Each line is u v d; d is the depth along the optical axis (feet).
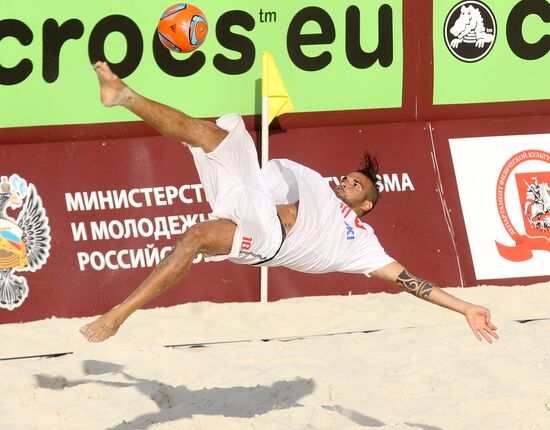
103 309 78.69
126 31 80.53
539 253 84.69
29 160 80.07
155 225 80.48
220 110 82.48
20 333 73.77
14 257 78.33
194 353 67.82
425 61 85.10
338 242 47.16
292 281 81.66
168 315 76.74
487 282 83.46
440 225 83.71
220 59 82.02
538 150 86.38
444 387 60.59
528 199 85.40
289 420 55.11
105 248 79.61
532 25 86.38
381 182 83.61
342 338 70.74
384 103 84.94
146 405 58.23
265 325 74.95
